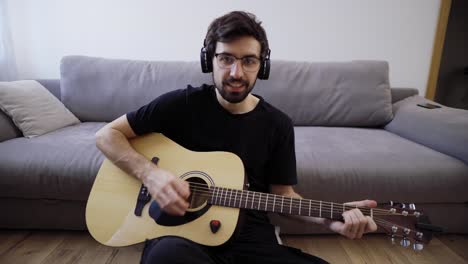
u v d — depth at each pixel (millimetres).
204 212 726
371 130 1566
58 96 1652
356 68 1621
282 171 825
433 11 1810
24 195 1065
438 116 1311
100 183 822
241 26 654
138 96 1542
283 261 677
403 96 1820
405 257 1122
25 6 1729
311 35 1854
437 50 1856
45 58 1835
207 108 809
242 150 796
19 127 1241
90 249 1115
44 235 1181
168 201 685
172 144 832
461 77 2078
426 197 1079
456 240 1216
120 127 818
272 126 803
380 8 1804
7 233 1186
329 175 1048
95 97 1543
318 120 1616
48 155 1054
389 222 694
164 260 596
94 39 1818
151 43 1843
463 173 1065
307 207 714
